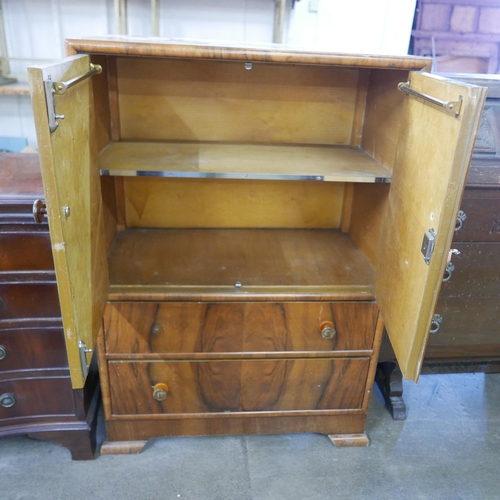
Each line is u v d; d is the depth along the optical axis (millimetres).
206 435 1449
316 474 1372
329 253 1484
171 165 1208
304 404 1421
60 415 1323
